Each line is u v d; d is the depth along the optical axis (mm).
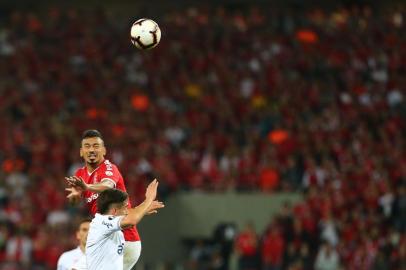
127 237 41469
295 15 150500
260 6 155250
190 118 117125
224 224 98875
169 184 103500
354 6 153750
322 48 138250
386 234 90000
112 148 109562
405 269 84875
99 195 39625
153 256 99375
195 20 147000
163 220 101000
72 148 112312
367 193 96312
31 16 149375
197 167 106812
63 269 48469
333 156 105250
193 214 102500
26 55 138250
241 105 120438
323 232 91125
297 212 94188
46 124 119000
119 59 137125
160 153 107812
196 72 131000
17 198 102875
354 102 120812
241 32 142750
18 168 109750
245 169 104375
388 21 145875
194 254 98125
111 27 148250
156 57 136375
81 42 141875
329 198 95562
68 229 95000
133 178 101625
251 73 129375
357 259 87312
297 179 102812
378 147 106500
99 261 38594
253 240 91875
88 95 126812
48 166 109000
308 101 121250
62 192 103250
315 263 88375
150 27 42156
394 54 134625
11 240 94938
